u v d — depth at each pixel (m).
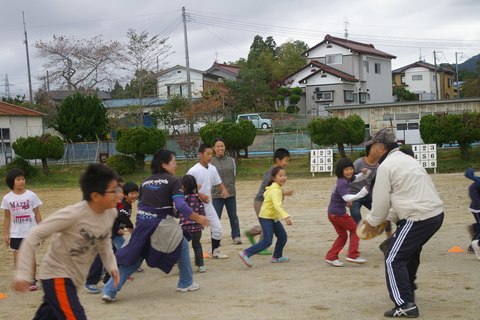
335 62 47.88
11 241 6.43
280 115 43.91
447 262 6.67
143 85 39.66
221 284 6.12
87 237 3.47
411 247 4.45
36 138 26.23
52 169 28.36
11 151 30.80
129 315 4.96
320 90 46.97
